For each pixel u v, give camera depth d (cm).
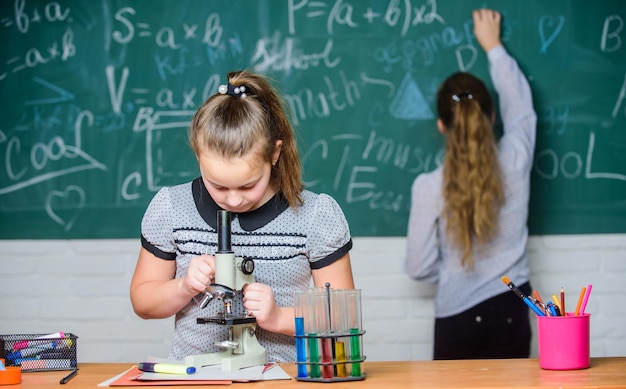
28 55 329
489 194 279
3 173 328
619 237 324
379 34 326
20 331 324
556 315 155
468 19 326
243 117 150
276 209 170
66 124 328
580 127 326
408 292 322
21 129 328
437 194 285
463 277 283
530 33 327
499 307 280
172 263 176
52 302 325
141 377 144
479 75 325
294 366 158
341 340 142
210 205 171
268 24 327
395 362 166
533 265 324
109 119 328
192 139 156
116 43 329
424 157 324
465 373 149
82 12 329
